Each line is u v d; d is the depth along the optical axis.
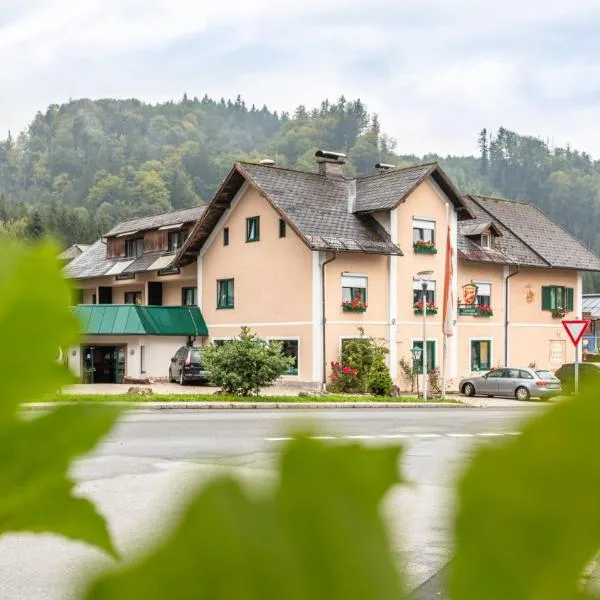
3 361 0.32
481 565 0.26
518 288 39.72
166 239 41.38
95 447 0.35
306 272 33.06
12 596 5.42
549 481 0.26
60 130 197.25
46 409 0.34
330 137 162.38
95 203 143.88
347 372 32.09
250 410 23.84
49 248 0.32
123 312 36.16
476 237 39.25
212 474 0.25
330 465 0.26
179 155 186.00
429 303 35.62
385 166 38.50
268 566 0.24
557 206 191.50
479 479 0.26
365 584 0.25
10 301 0.32
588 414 0.25
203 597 0.24
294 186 35.19
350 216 35.00
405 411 25.19
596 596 0.25
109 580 0.24
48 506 0.34
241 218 36.09
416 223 35.53
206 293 37.81
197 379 33.31
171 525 0.25
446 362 36.31
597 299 59.19
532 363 39.94
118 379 36.25
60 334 0.32
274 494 0.25
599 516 0.25
